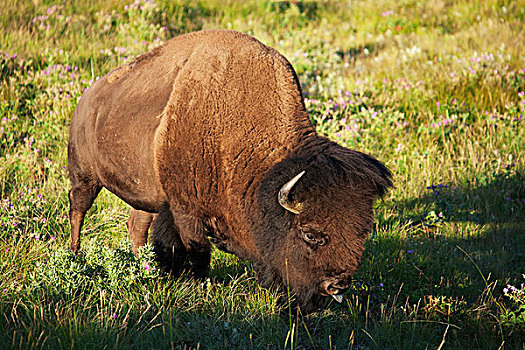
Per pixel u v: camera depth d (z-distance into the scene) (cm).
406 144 2453
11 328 1149
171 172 1358
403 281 1627
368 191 1137
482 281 1659
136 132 1432
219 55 1380
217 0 4616
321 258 1149
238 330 1315
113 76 1602
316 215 1130
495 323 1420
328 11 5022
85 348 1098
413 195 2156
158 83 1445
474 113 2767
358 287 1538
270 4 4691
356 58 3753
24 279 1366
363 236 1130
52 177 2006
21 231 1627
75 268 1334
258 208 1235
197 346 1195
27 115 2434
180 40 1498
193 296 1379
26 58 2875
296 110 1347
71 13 3625
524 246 1892
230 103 1327
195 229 1393
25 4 3594
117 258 1373
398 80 3019
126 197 1572
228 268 1603
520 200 2191
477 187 2216
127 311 1266
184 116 1339
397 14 4788
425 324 1381
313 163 1160
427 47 3775
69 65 2848
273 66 1370
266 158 1289
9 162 2044
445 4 4891
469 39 3878
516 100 2800
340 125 2483
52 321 1180
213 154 1323
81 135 1639
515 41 3659
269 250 1247
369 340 1330
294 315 1329
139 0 3884
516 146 2442
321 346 1300
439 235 1920
